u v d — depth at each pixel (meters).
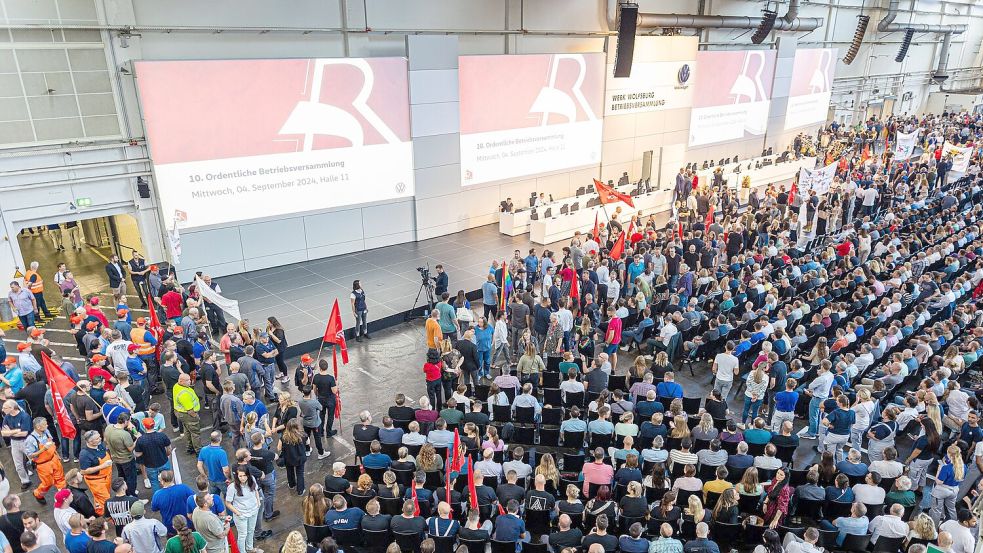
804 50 33.50
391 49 20.30
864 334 13.24
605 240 19.34
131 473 8.82
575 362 12.16
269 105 17.55
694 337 13.15
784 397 10.25
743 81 30.52
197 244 17.53
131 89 16.17
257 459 8.41
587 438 10.25
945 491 8.45
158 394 12.05
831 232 20.83
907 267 15.34
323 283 17.73
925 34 44.41
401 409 9.95
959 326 13.27
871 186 22.98
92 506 7.70
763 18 30.05
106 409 9.17
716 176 25.36
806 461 10.30
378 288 17.38
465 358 11.55
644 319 13.89
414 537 7.29
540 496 7.93
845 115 41.25
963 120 40.31
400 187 20.72
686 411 10.70
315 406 9.91
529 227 22.67
